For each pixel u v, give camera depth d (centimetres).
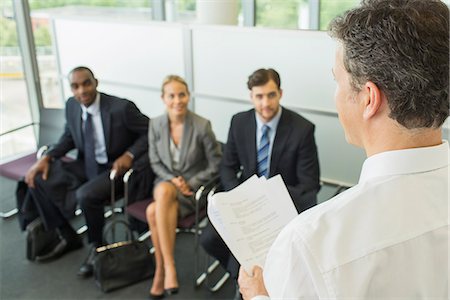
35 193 283
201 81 317
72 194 288
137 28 330
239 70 300
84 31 354
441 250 64
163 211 254
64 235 297
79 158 315
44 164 288
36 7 379
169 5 443
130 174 276
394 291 64
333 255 65
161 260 259
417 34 62
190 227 260
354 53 68
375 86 66
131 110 293
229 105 311
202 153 277
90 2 418
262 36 284
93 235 284
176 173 276
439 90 63
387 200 66
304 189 238
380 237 64
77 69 282
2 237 319
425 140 67
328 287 64
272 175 250
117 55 346
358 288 64
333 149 283
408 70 63
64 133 311
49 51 375
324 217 68
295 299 67
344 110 73
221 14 329
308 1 393
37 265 288
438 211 65
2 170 307
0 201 358
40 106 395
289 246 68
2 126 379
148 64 336
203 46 308
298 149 243
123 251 266
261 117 246
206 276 266
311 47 271
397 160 67
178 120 273
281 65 284
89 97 285
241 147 257
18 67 382
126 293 262
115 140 294
